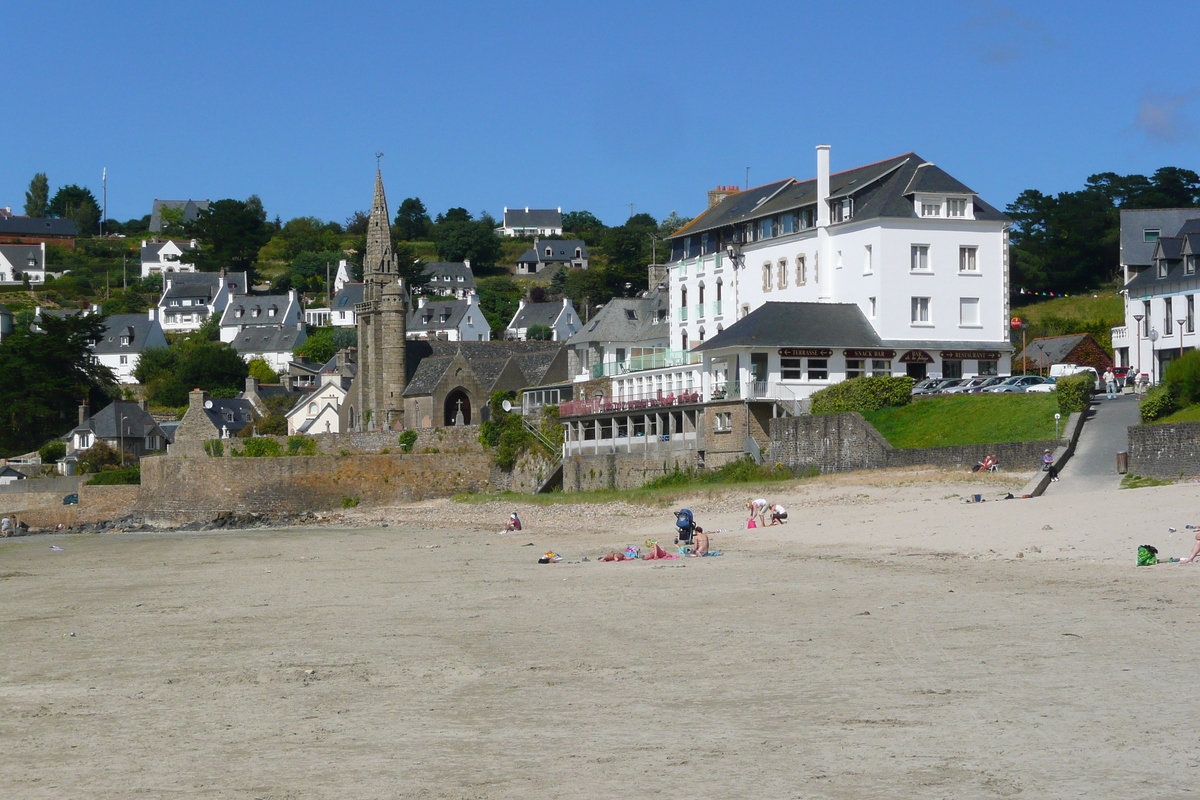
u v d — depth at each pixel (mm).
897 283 81500
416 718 18547
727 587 32781
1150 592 27156
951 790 13977
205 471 92188
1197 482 45625
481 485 92750
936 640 22859
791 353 76125
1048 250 142625
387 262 116938
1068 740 15727
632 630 25891
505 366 110438
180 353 184875
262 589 38375
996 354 82812
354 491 91250
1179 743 15391
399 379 112188
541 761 15891
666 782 14766
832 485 60812
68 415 139875
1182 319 80125
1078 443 56719
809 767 15117
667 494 68375
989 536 40031
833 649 22531
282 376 178375
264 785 15250
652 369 88188
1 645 27312
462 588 35906
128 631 29016
